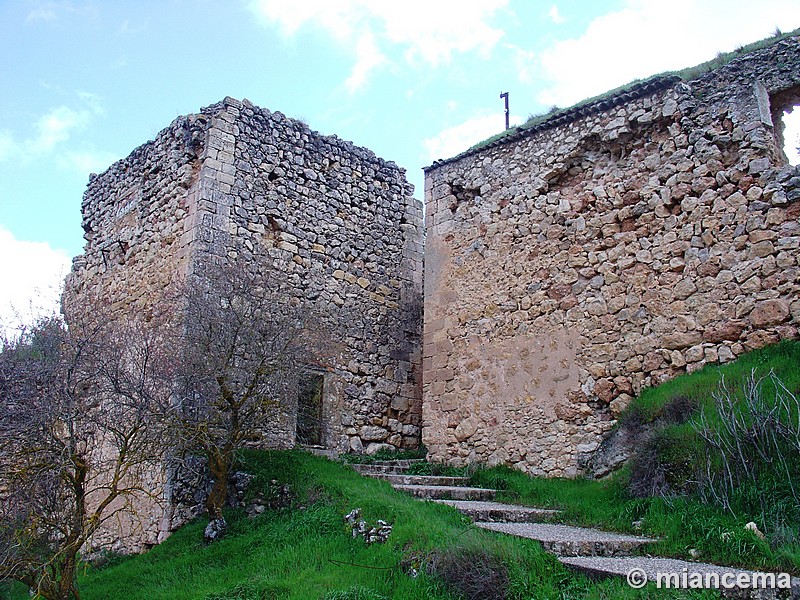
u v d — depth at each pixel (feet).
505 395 32.91
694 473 21.26
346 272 39.78
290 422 33.76
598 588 15.58
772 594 14.39
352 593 17.02
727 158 27.78
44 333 28.30
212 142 34.83
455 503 24.53
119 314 37.17
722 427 21.43
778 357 24.06
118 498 31.89
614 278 30.14
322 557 20.76
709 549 17.85
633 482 23.43
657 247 29.01
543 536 19.22
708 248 27.48
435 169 39.37
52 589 21.36
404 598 16.71
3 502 22.52
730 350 26.11
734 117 27.78
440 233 38.06
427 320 37.55
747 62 28.66
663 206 29.12
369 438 38.50
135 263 37.42
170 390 27.32
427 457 35.55
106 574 26.12
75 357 25.14
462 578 16.62
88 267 41.34
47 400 23.68
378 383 39.75
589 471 28.32
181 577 23.06
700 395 24.23
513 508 24.21
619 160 31.42
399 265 42.93
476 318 35.14
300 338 29.48
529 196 34.22
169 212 35.63
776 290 25.38
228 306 28.43
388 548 19.51
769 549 16.83
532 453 31.09
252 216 35.68
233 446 27.17
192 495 29.45
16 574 21.35
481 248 35.81
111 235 40.14
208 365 26.63
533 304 32.81
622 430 27.45
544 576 16.57
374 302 40.86
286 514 25.73
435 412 35.81
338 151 41.32
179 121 36.65
